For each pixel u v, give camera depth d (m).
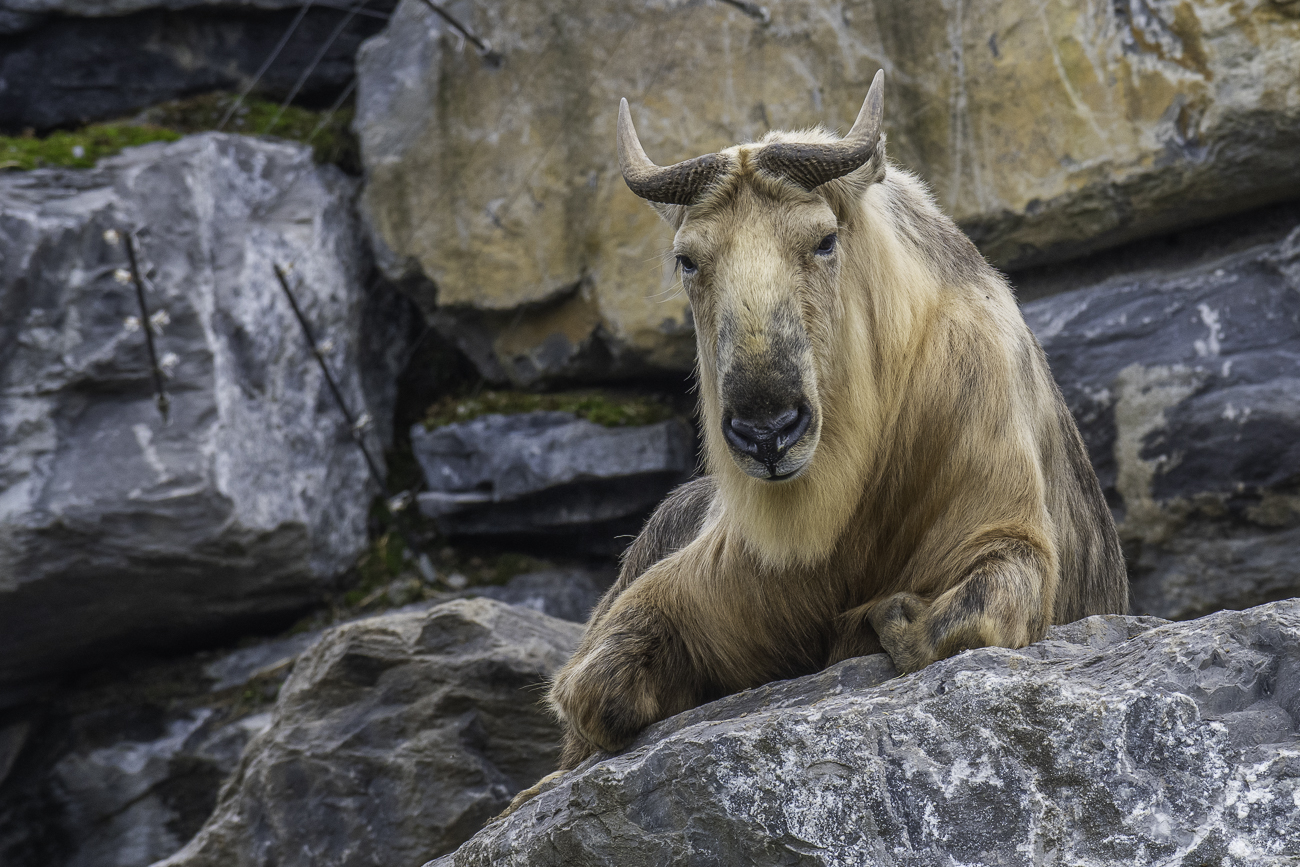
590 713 15.12
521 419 35.34
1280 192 28.88
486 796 22.86
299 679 24.98
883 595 15.31
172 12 39.09
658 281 33.59
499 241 35.31
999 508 14.48
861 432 14.73
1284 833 10.44
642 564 19.92
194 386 32.88
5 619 32.59
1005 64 30.53
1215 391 28.31
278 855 23.42
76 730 34.78
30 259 31.89
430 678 23.81
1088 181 29.67
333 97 40.78
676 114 33.59
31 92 38.84
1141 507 28.86
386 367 39.34
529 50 35.28
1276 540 27.69
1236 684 11.39
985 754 11.20
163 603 33.81
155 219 33.84
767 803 11.39
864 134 14.25
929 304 15.66
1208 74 28.31
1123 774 10.89
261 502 33.12
